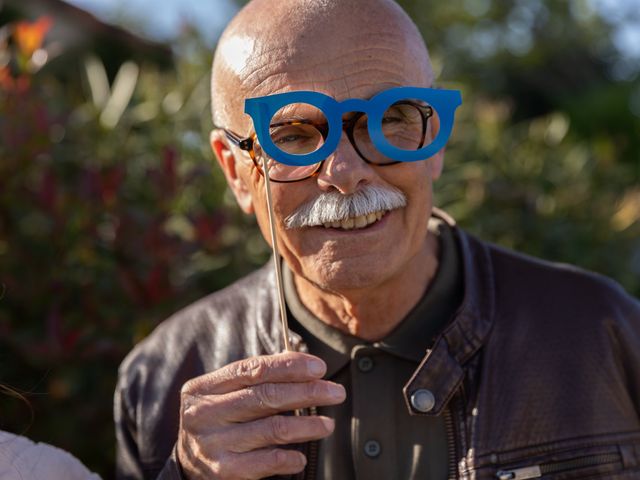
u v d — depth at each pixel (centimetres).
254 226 267
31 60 248
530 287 148
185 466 129
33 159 246
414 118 134
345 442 138
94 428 235
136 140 280
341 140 127
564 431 136
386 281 136
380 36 130
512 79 903
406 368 139
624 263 330
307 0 131
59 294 233
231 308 161
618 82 893
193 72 301
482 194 307
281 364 121
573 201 330
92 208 240
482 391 136
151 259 233
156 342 164
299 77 127
